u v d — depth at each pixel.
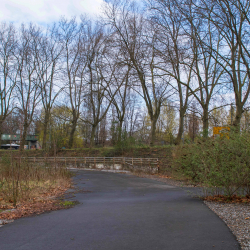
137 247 4.43
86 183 15.95
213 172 8.46
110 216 6.82
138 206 8.30
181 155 15.81
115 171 25.17
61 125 46.69
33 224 6.05
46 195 10.75
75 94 40.50
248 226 5.33
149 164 23.30
